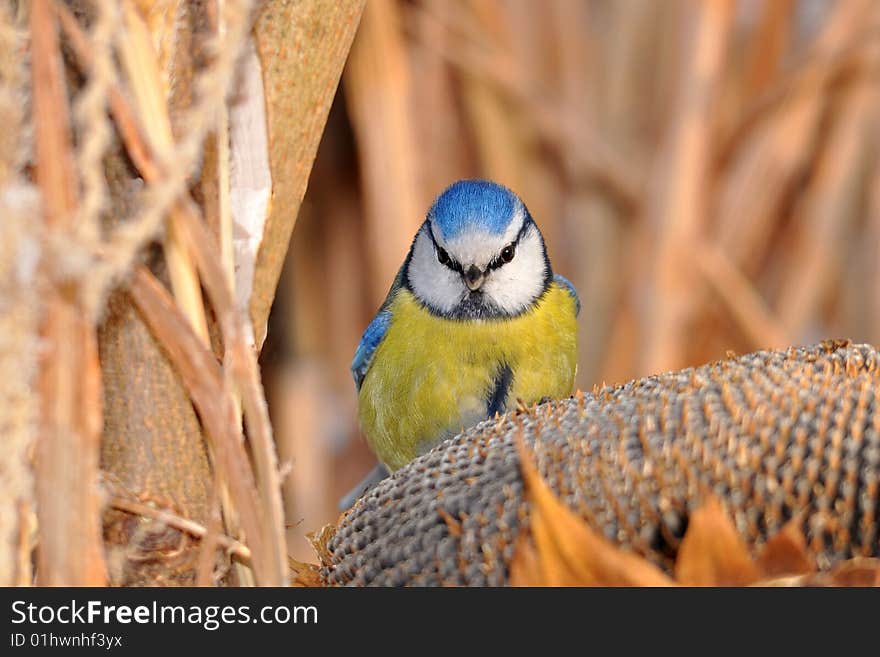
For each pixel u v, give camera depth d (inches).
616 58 138.6
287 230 52.9
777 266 138.9
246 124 50.6
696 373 51.5
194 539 47.7
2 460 39.5
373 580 47.9
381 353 100.2
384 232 122.2
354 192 139.3
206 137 47.4
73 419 40.1
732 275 126.3
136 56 44.4
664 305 126.8
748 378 49.3
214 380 44.2
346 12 53.0
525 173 140.1
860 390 47.1
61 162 40.4
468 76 135.3
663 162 129.2
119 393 47.8
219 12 46.9
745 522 44.1
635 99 138.9
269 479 42.8
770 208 133.6
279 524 42.6
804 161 137.0
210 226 47.8
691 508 44.3
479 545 46.2
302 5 50.9
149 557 47.1
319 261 140.9
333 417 142.1
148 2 45.7
